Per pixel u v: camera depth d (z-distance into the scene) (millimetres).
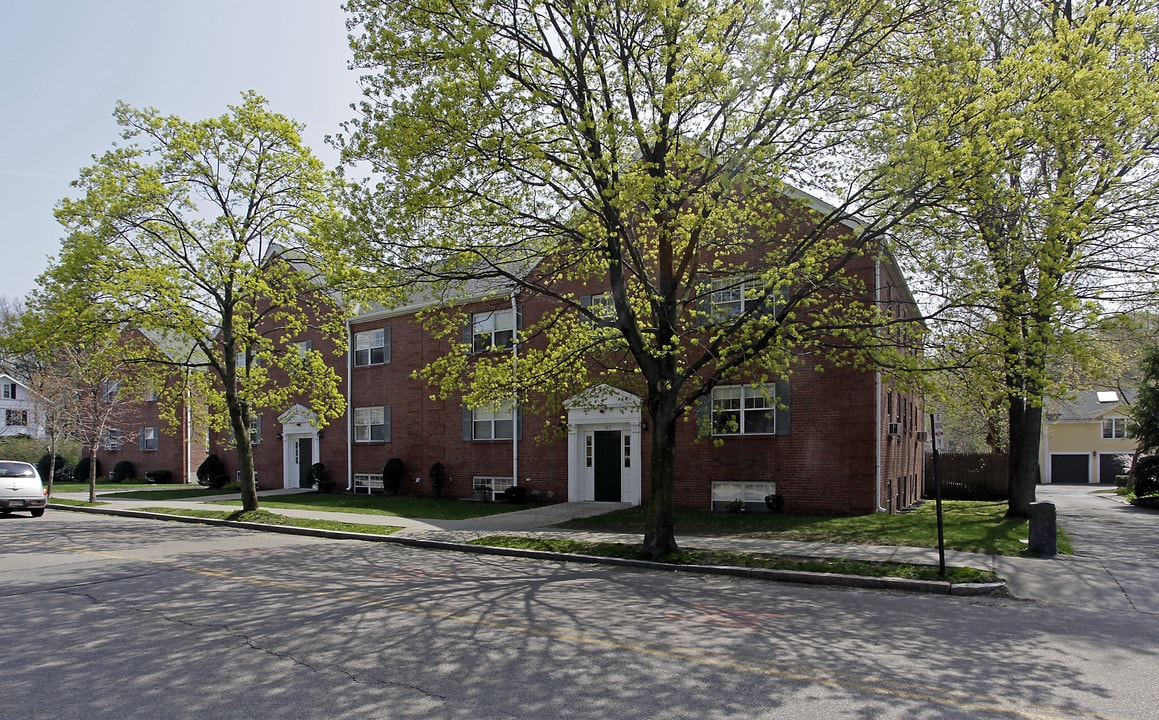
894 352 12414
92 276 17312
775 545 13070
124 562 12648
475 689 5668
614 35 11820
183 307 17719
